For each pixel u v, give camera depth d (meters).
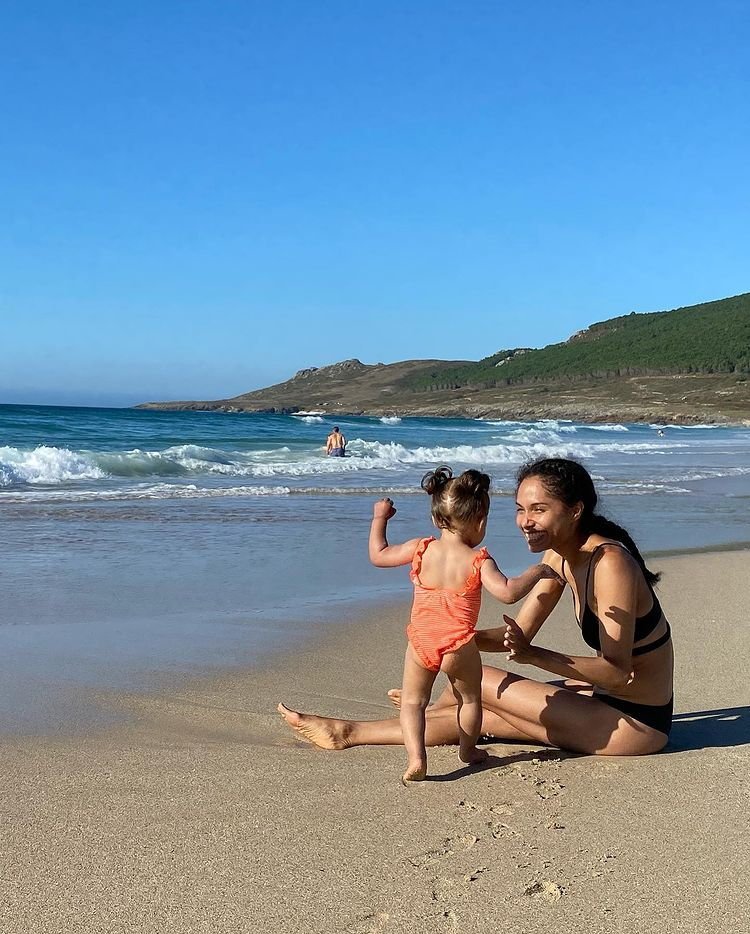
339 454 24.88
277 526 11.72
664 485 18.73
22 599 7.29
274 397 186.88
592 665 3.72
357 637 6.41
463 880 2.80
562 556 3.98
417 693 3.77
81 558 9.22
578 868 2.88
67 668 5.37
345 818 3.27
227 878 2.81
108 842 3.05
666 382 119.38
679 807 3.36
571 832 3.15
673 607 7.40
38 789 3.51
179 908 2.63
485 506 3.71
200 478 18.45
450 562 3.71
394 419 71.00
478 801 3.44
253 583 8.21
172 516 12.45
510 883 2.78
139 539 10.50
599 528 3.94
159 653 5.78
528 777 3.68
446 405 129.62
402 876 2.83
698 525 12.89
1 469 16.70
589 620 3.87
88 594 7.54
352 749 4.07
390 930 2.52
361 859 2.94
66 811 3.31
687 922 2.56
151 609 7.07
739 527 12.71
